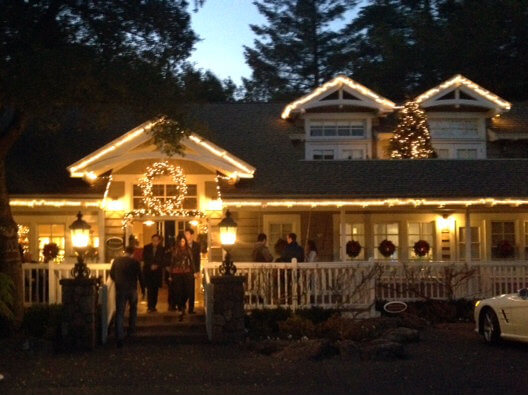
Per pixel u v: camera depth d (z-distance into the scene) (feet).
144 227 71.97
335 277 63.05
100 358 48.65
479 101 84.43
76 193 66.39
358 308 63.05
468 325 62.13
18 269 56.70
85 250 62.95
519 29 131.34
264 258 66.39
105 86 51.62
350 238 77.61
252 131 83.05
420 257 76.79
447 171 75.66
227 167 68.08
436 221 77.41
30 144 73.77
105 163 66.28
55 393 38.17
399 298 66.03
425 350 50.47
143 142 66.54
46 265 62.49
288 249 65.77
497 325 51.31
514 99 132.05
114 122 71.77
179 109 54.75
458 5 152.46
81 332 51.96
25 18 50.78
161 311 60.90
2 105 52.16
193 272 59.62
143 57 53.47
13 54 49.73
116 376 42.55
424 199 70.49
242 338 54.08
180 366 45.60
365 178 73.72
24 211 72.13
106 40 52.85
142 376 42.52
